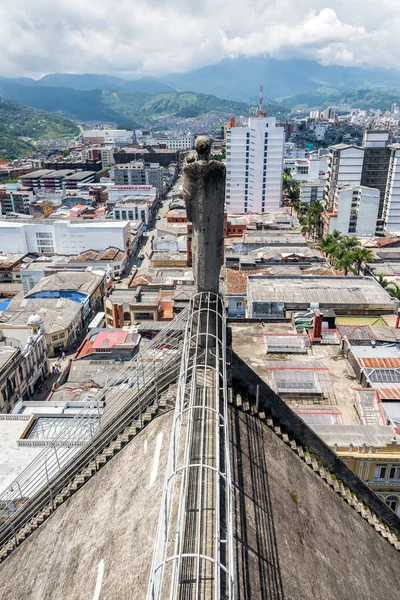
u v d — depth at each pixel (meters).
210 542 9.75
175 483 11.31
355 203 146.00
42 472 29.27
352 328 61.53
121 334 82.19
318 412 44.28
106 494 14.36
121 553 11.66
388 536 17.30
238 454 13.38
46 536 15.32
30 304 102.38
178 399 11.84
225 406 11.24
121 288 105.00
